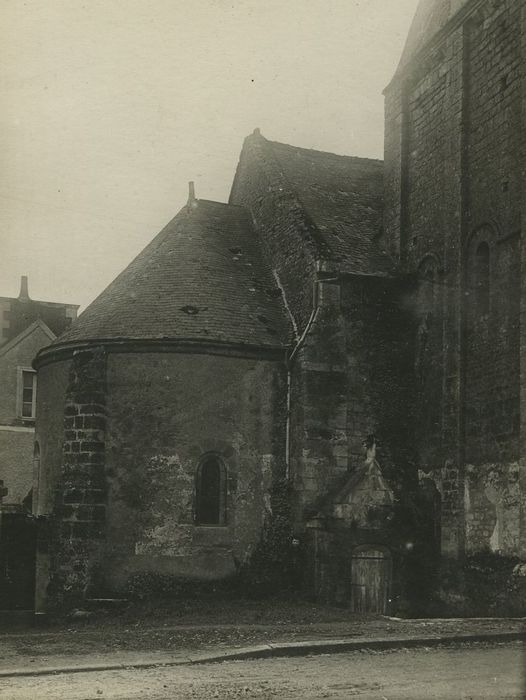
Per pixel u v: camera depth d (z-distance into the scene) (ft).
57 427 77.15
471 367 69.87
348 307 76.23
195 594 70.13
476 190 71.20
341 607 69.26
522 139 65.00
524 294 62.95
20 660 44.57
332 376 73.92
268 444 74.02
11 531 74.18
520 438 62.39
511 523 63.16
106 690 37.47
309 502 71.72
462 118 73.20
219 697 36.19
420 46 81.92
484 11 71.77
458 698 35.78
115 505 71.36
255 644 47.83
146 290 77.36
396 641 48.21
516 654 45.65
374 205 89.04
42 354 79.56
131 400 72.79
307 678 39.73
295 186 87.20
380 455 74.59
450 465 70.38
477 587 65.77
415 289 78.79
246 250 85.25
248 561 71.92
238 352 74.18
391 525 71.77
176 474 71.82
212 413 73.15
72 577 69.87
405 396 76.64
